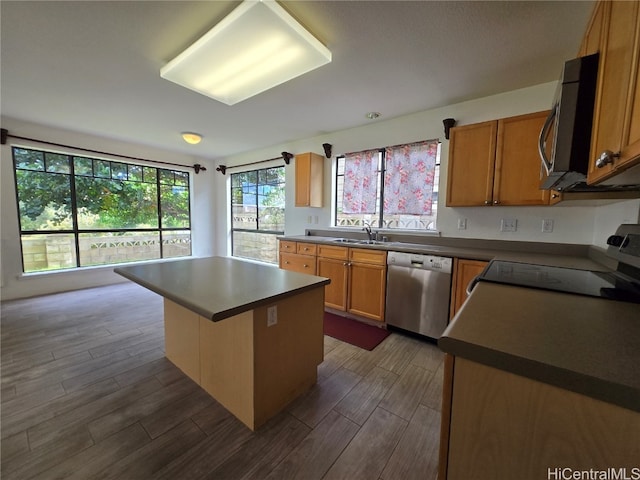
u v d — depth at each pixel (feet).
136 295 12.79
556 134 3.51
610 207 6.33
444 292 7.95
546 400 1.92
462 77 7.39
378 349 7.99
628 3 2.57
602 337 2.26
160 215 16.78
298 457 4.41
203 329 5.90
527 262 6.23
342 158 12.57
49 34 5.74
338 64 6.79
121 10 5.06
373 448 4.59
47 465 4.20
